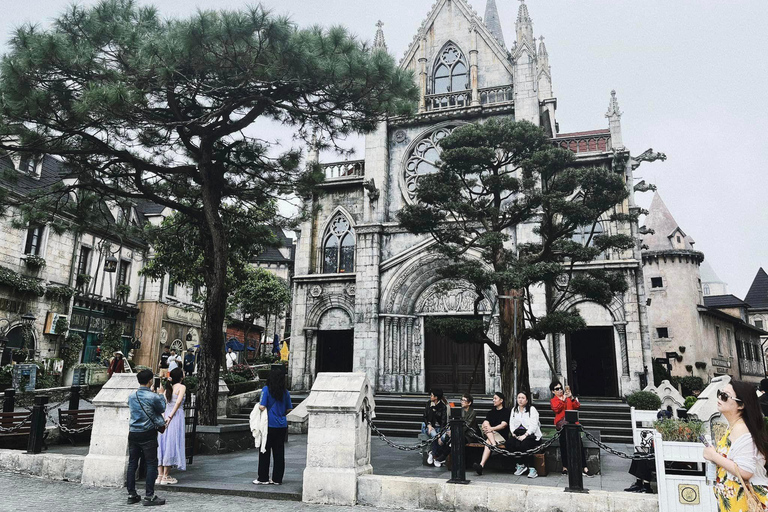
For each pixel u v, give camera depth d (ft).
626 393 70.54
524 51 83.61
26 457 32.12
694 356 130.11
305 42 38.29
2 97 35.60
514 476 33.42
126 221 57.36
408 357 79.36
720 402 15.35
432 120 86.94
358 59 39.68
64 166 48.03
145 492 28.12
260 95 43.34
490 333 75.41
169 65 36.91
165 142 48.21
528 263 47.80
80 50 35.65
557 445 35.35
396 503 25.76
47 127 40.75
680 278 136.15
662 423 28.12
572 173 46.98
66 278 89.92
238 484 29.30
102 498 26.71
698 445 22.12
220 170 50.01
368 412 28.89
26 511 23.67
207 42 37.47
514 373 45.62
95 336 97.09
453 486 25.22
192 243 60.23
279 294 130.21
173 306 115.96
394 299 81.10
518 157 51.08
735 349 155.94
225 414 61.57
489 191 49.78
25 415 39.68
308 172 53.06
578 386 92.63
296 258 89.92
